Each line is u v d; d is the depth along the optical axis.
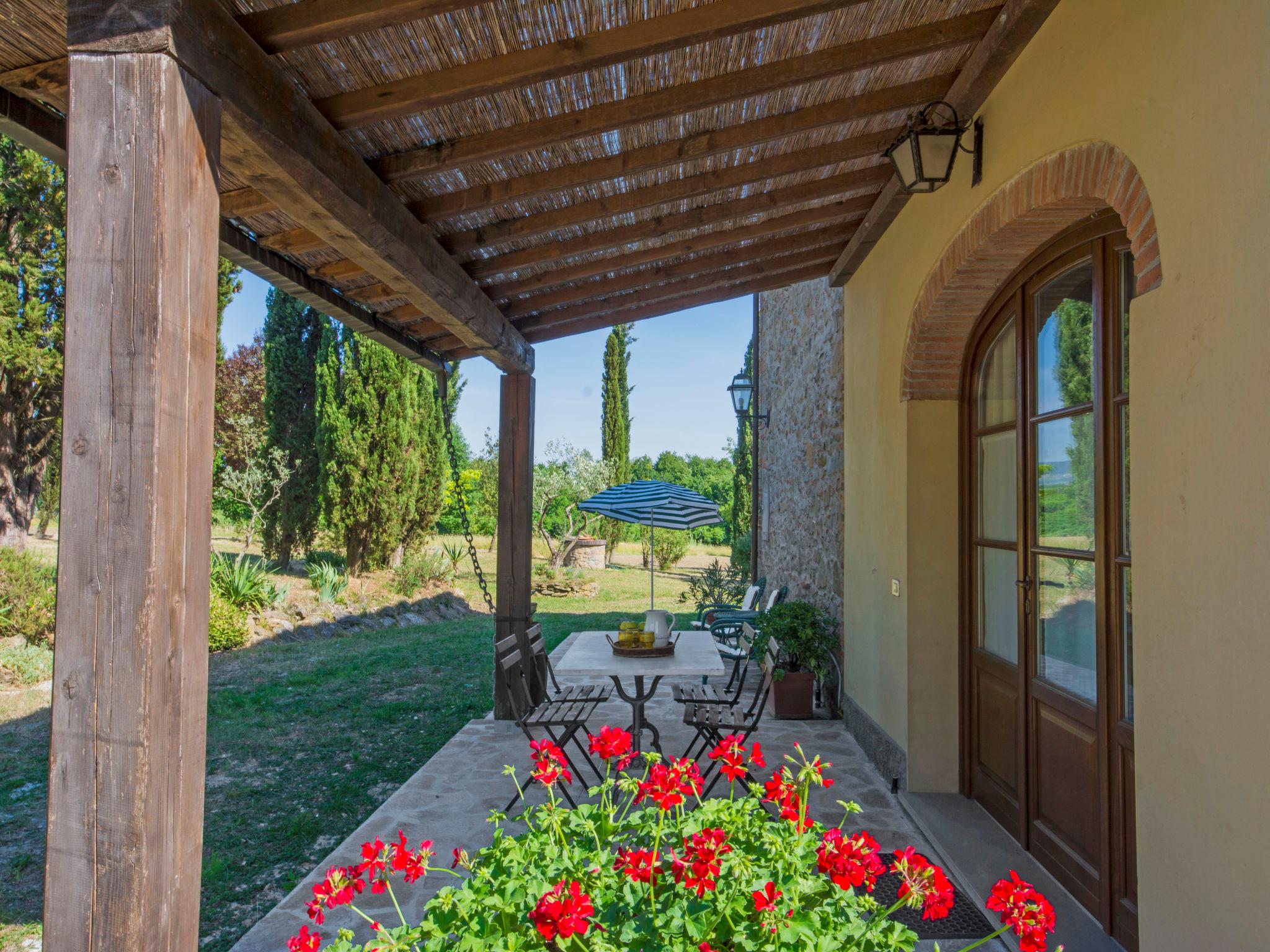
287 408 12.30
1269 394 1.45
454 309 3.66
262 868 3.30
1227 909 1.57
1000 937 2.57
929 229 3.56
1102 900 2.54
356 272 3.62
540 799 3.89
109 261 1.53
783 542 8.46
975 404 3.85
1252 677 1.50
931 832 3.37
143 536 1.50
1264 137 1.46
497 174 3.05
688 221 3.75
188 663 1.59
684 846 1.58
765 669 4.51
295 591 10.74
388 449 11.84
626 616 11.16
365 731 5.46
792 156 3.32
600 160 3.04
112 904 1.46
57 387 9.66
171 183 1.56
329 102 2.33
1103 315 2.57
